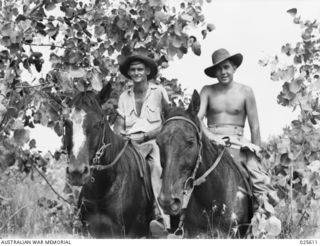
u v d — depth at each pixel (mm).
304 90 7695
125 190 6570
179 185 5852
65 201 7750
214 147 6516
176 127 5992
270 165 7703
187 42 8102
